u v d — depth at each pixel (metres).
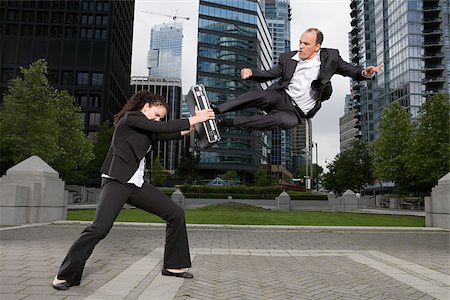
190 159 63.97
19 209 12.35
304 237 11.18
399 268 6.21
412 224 15.34
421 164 24.25
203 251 7.89
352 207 26.14
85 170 40.47
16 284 4.41
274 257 7.30
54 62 60.69
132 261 6.28
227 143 76.38
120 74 71.31
